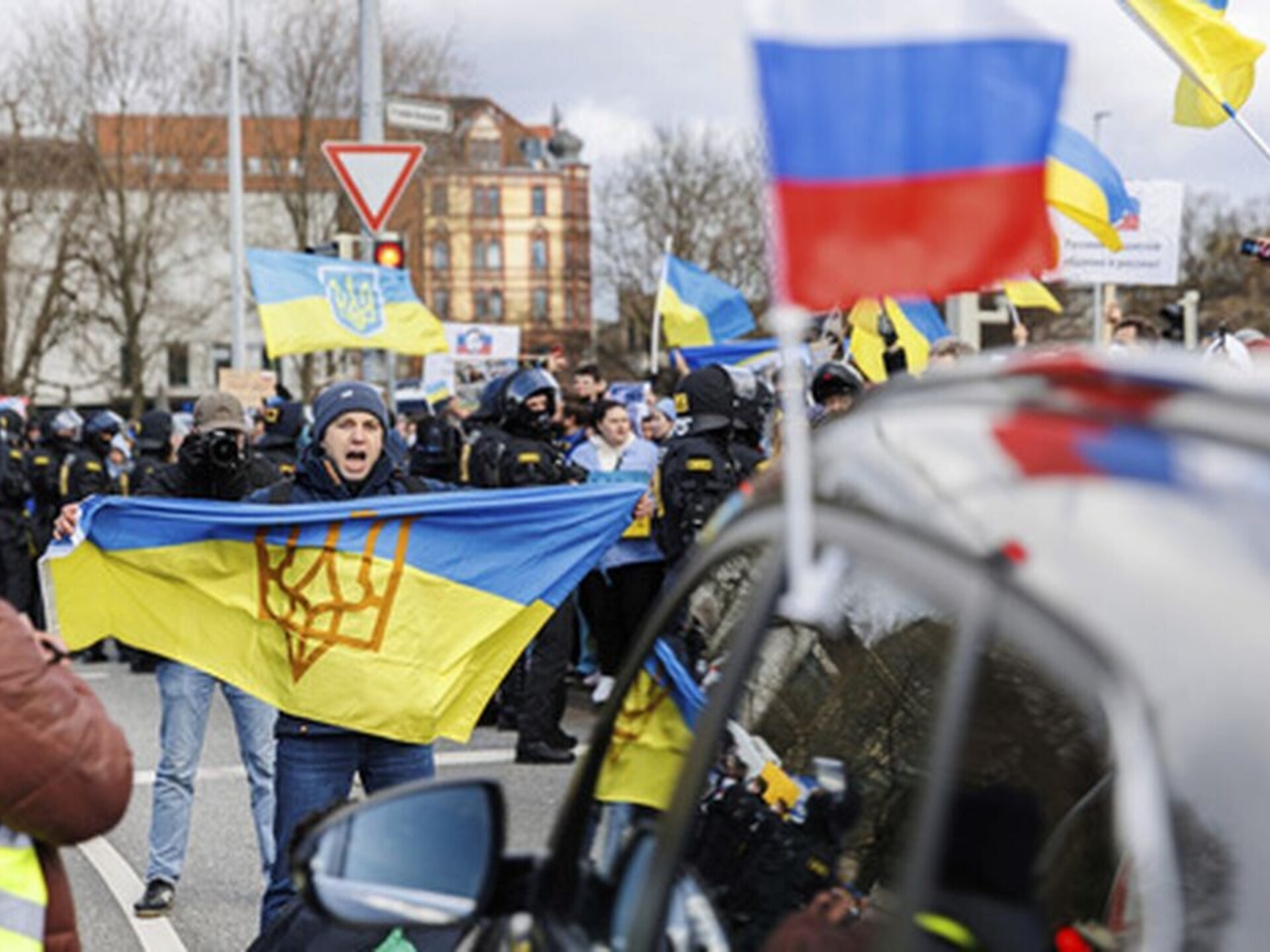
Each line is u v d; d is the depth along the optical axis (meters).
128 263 55.44
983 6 1.93
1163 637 1.53
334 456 6.02
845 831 2.60
